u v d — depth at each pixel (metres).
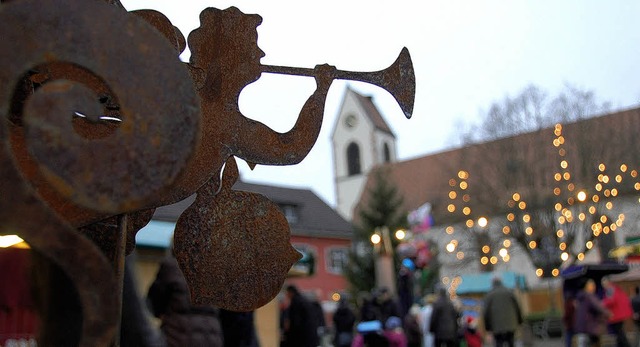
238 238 2.05
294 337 9.52
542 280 38.50
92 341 1.09
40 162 1.10
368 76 2.13
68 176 1.11
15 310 5.98
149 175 1.14
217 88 2.03
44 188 1.51
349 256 48.75
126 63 1.15
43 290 1.67
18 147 1.53
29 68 1.10
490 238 42.16
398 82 2.13
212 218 2.03
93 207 1.12
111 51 1.14
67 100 1.12
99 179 1.12
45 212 1.08
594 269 15.36
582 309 13.57
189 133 1.17
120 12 1.15
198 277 2.00
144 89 1.15
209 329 4.62
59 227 1.08
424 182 64.69
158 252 11.05
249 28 2.08
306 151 2.08
